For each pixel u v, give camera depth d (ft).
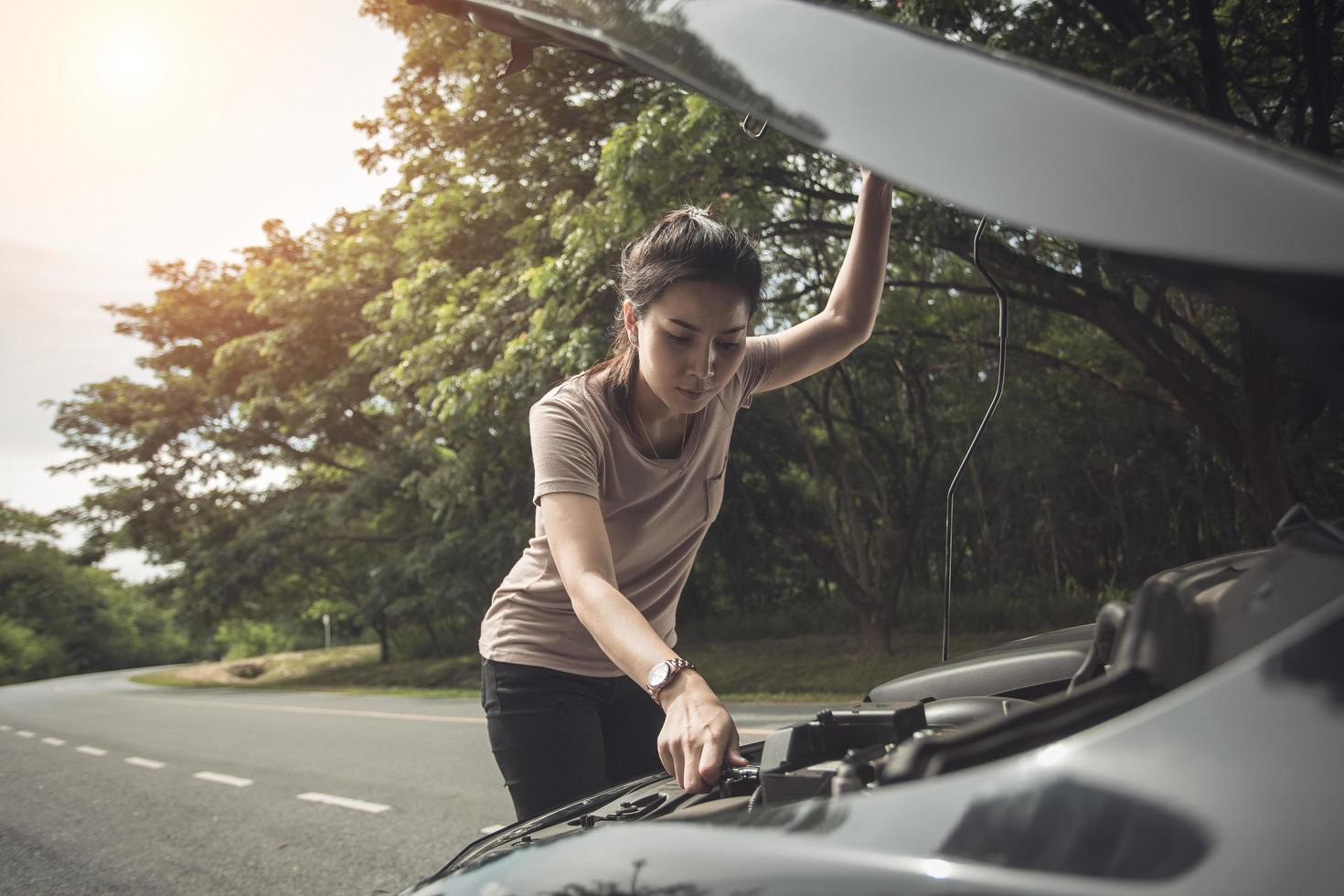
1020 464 44.19
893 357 45.14
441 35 43.16
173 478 88.33
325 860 16.52
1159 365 29.60
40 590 226.58
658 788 4.52
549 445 5.13
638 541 5.66
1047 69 2.38
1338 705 1.79
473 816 19.29
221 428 88.63
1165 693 2.47
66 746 38.11
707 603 68.69
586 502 5.05
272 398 75.31
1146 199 2.01
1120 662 2.60
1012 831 1.99
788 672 45.16
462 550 60.08
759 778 3.45
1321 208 1.84
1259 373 24.80
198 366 91.45
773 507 59.88
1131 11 26.37
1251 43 30.45
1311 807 1.74
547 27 3.44
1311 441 13.39
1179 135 2.09
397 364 52.19
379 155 48.88
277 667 109.60
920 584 51.83
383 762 27.58
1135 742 1.96
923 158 2.29
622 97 40.29
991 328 41.52
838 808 2.32
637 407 5.40
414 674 76.28
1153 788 1.89
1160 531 41.57
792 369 6.02
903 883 2.03
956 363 43.06
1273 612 2.33
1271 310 1.93
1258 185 1.93
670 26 2.99
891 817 2.18
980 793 2.08
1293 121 30.55
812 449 52.54
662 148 30.71
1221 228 1.91
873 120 2.42
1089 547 43.86
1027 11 25.58
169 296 91.50
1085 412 42.65
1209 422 29.60
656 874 2.44
